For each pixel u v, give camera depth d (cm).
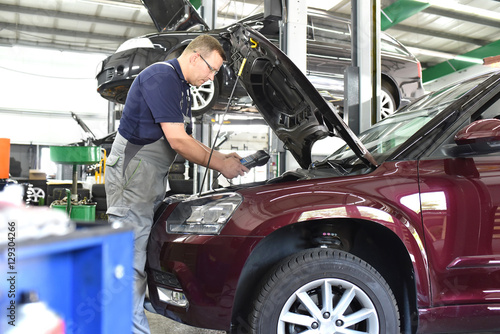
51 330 28
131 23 1338
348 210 144
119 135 163
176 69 163
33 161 1468
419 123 185
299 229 164
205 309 143
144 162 159
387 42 486
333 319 143
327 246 162
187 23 389
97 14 1283
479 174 155
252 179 780
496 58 301
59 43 1468
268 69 175
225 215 147
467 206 151
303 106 177
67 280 31
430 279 147
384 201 148
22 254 27
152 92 155
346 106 314
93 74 1546
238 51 182
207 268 143
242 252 141
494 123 140
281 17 334
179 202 161
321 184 151
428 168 155
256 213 144
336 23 466
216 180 311
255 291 145
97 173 558
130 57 360
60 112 1508
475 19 1129
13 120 1455
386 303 146
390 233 151
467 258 149
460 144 146
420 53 1378
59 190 496
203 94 380
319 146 812
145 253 159
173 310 151
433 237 148
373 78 319
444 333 156
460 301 149
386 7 1046
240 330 148
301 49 332
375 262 169
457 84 211
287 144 221
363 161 159
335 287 151
